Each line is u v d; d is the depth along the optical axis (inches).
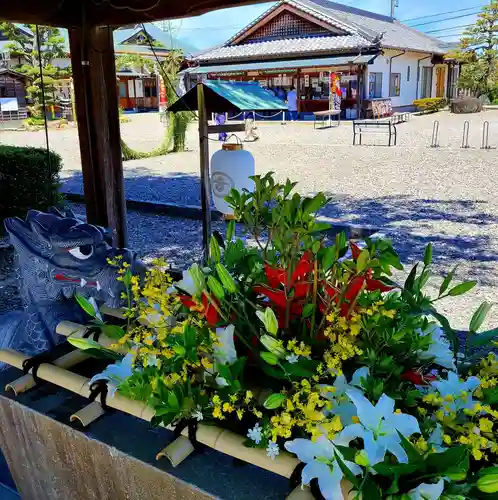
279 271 43.0
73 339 49.1
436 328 46.9
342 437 34.1
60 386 53.4
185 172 414.6
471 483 32.3
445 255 187.2
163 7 112.7
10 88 983.6
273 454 37.8
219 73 896.3
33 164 237.0
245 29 914.1
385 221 238.7
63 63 1025.5
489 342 46.5
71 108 921.5
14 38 868.0
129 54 892.0
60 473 51.6
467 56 982.4
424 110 900.0
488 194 289.6
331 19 829.8
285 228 42.8
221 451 41.3
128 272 51.5
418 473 30.9
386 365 40.1
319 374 39.0
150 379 43.3
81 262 63.4
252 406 43.3
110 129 141.6
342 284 41.3
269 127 738.8
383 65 866.1
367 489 30.6
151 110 1230.9
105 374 47.4
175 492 40.9
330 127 721.0
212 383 43.2
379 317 40.9
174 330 42.2
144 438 44.9
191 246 214.4
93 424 47.3
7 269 181.5
